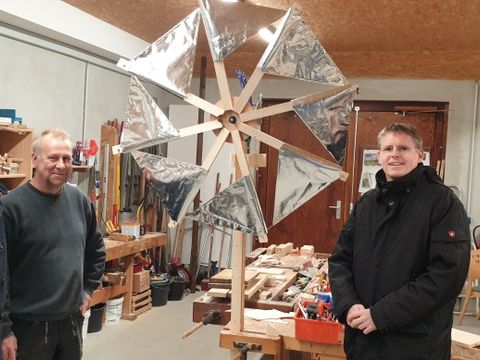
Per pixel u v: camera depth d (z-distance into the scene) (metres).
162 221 5.45
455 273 1.55
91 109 4.61
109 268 4.32
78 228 2.12
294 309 2.38
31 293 1.95
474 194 5.36
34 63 3.87
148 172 2.03
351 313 1.66
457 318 4.71
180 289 5.14
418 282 1.57
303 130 5.79
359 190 5.67
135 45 4.84
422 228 1.62
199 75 6.12
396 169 1.69
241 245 2.05
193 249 5.45
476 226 5.18
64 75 4.21
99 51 4.46
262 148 5.85
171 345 3.84
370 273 1.69
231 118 2.01
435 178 1.70
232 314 2.07
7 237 1.90
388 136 1.73
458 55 5.05
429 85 5.47
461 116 5.39
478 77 5.23
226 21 1.97
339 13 3.95
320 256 3.96
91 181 4.54
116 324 4.29
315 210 5.81
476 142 5.35
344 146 1.92
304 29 1.88
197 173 2.00
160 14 4.16
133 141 2.04
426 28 4.26
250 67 5.67
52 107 4.09
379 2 3.67
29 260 1.94
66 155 2.00
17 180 3.35
